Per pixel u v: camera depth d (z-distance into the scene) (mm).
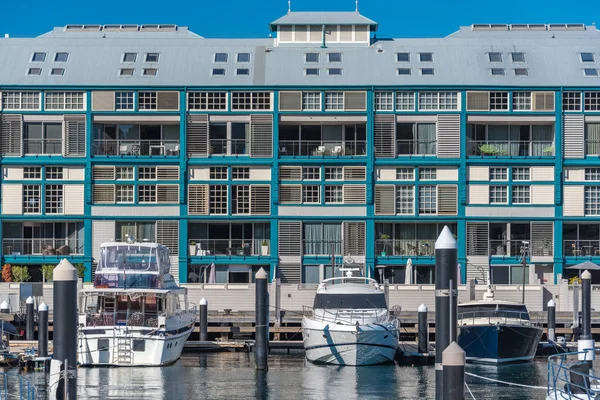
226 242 67250
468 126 67438
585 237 67562
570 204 66750
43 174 66875
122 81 67375
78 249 67250
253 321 56344
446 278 27641
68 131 66938
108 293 48188
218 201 67000
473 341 48281
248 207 66938
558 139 66688
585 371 32094
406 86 66688
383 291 51469
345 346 47500
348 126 67750
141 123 67688
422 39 71875
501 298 59344
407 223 67562
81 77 67625
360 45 70938
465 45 70625
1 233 66688
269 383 42750
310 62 69000
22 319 54500
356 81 67375
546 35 73750
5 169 66938
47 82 67250
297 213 66875
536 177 66875
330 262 66625
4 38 71312
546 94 66812
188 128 66938
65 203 66812
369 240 66625
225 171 67000
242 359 50000
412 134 67250
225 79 67625
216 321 56125
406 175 67062
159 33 74875
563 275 66812
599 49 70312
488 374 45156
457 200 66688
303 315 53344
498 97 66938
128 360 46375
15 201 66812
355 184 66875
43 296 58562
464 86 66625
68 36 73938
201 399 39125
